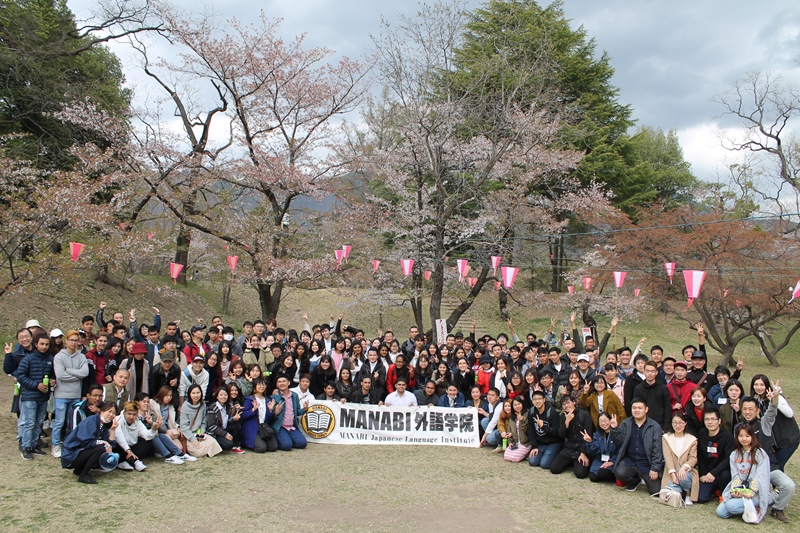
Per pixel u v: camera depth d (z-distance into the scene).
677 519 6.48
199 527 5.81
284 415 9.45
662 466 7.34
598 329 26.38
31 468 7.36
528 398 9.09
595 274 20.91
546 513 6.57
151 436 7.95
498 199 19.72
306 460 8.70
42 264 11.39
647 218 20.03
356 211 19.50
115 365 8.88
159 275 26.50
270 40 17.16
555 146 21.84
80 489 6.73
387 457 9.02
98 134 18.92
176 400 8.63
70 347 7.96
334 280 18.94
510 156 19.56
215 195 19.06
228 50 16.64
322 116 18.55
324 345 11.48
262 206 18.53
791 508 7.06
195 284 27.64
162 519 5.96
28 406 7.77
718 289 16.86
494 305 29.25
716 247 17.16
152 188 16.44
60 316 17.69
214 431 8.79
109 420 7.25
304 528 5.88
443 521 6.22
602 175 27.80
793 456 9.69
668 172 34.19
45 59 19.67
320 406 9.95
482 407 10.30
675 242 17.52
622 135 31.28
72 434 7.12
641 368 8.67
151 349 9.45
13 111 20.88
